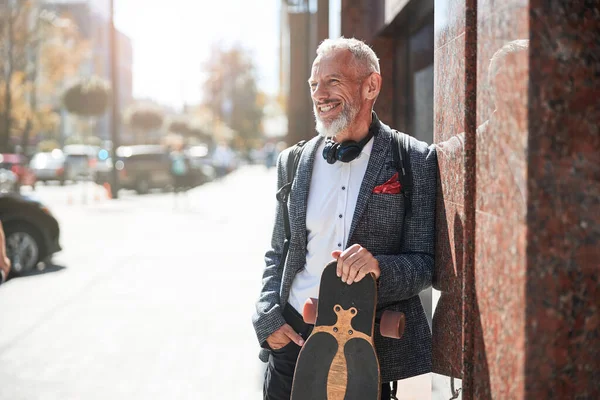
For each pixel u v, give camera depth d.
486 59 1.69
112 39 24.55
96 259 10.24
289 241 2.45
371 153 2.33
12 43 35.84
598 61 1.38
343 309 2.09
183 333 5.99
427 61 4.03
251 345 5.61
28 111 38.41
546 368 1.39
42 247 9.34
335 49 2.32
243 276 8.69
